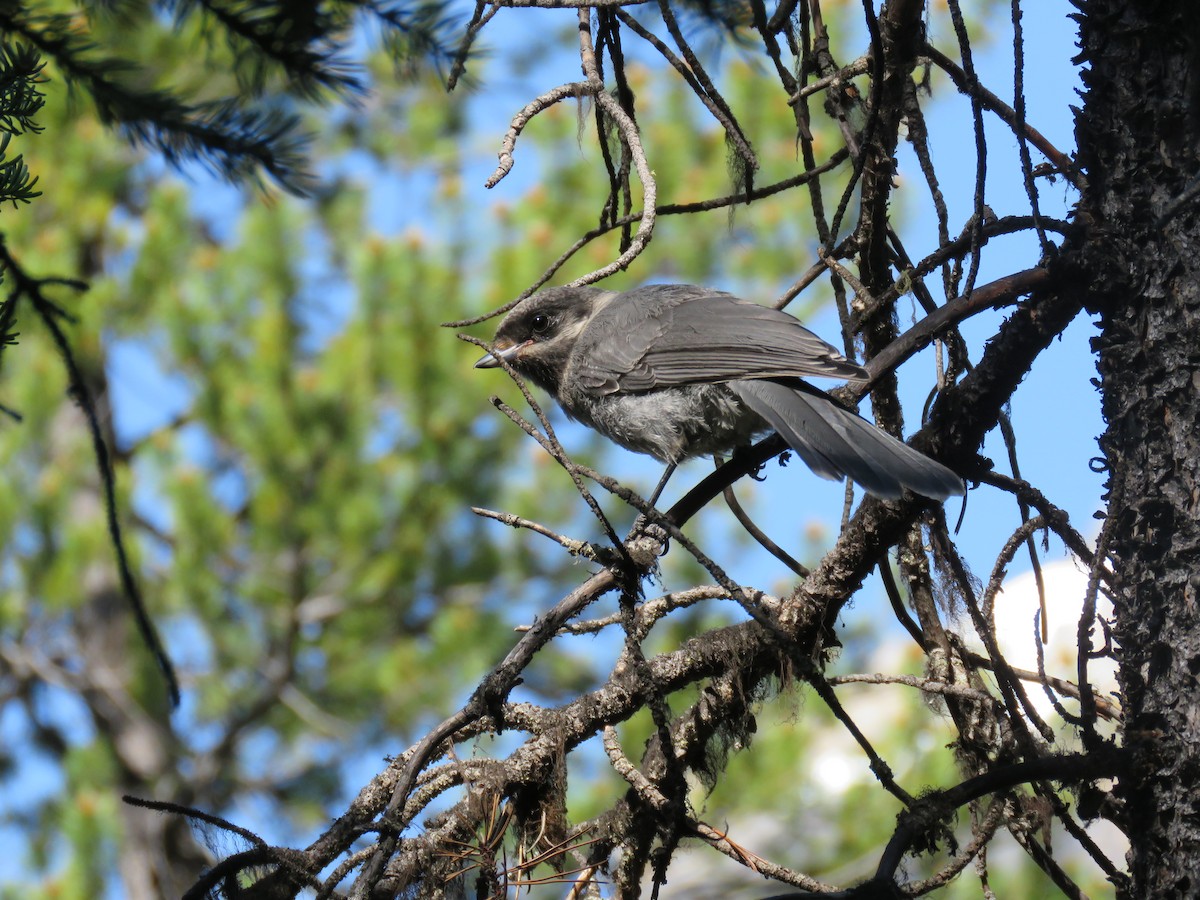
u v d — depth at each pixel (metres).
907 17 7.32
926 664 7.48
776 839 15.15
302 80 7.13
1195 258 5.75
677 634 19.27
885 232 7.73
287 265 19.78
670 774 6.30
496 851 6.25
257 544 18.75
